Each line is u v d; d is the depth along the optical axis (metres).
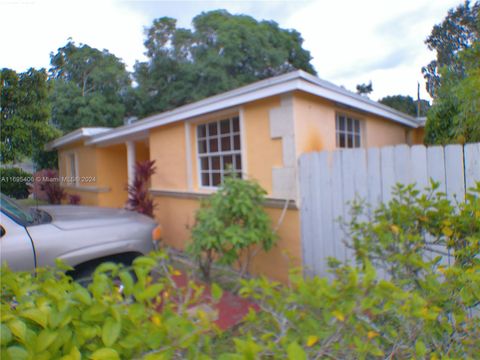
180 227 6.32
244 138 4.86
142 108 12.53
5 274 1.12
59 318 0.81
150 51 17.47
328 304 1.10
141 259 1.11
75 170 9.49
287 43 21.14
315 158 4.13
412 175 3.24
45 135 4.57
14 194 4.14
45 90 4.39
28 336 0.76
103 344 0.87
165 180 6.66
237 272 4.79
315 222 4.16
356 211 3.08
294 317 1.14
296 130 4.23
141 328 0.92
